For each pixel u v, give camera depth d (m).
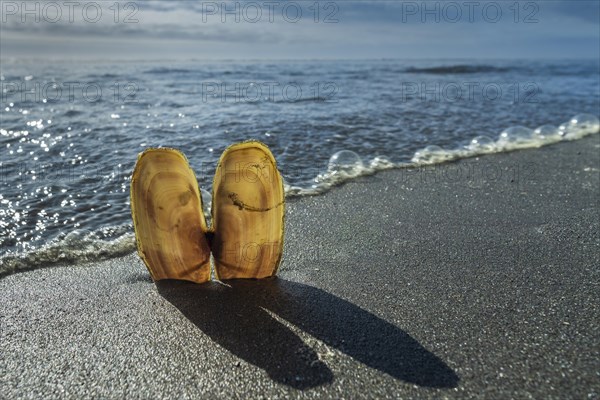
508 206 0.43
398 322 0.25
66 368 0.21
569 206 0.43
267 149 0.27
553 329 0.24
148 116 0.78
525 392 0.20
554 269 0.31
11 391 0.20
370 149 0.62
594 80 1.58
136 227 0.27
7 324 0.24
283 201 0.28
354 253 0.33
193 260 0.28
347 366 0.21
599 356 0.22
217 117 0.78
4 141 0.60
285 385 0.20
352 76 1.63
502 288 0.28
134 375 0.21
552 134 0.73
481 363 0.22
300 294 0.28
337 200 0.44
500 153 0.62
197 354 0.22
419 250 0.34
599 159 0.59
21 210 0.39
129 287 0.28
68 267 0.31
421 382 0.20
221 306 0.26
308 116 0.80
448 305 0.26
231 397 0.20
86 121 0.73
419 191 0.47
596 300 0.27
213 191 0.28
